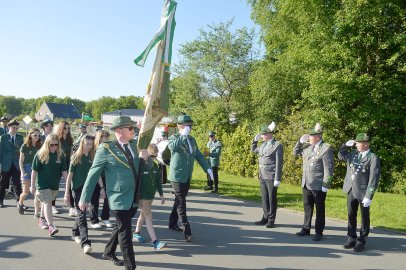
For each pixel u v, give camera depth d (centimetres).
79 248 639
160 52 601
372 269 585
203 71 2914
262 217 920
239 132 2047
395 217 965
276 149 834
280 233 788
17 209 912
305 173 767
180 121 718
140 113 7231
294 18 2105
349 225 699
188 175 705
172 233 762
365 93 1650
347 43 1669
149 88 606
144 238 717
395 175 1591
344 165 1672
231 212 986
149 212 657
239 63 2875
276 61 2411
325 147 746
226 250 660
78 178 665
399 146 1617
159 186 684
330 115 1672
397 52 1591
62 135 890
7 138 932
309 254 652
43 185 691
